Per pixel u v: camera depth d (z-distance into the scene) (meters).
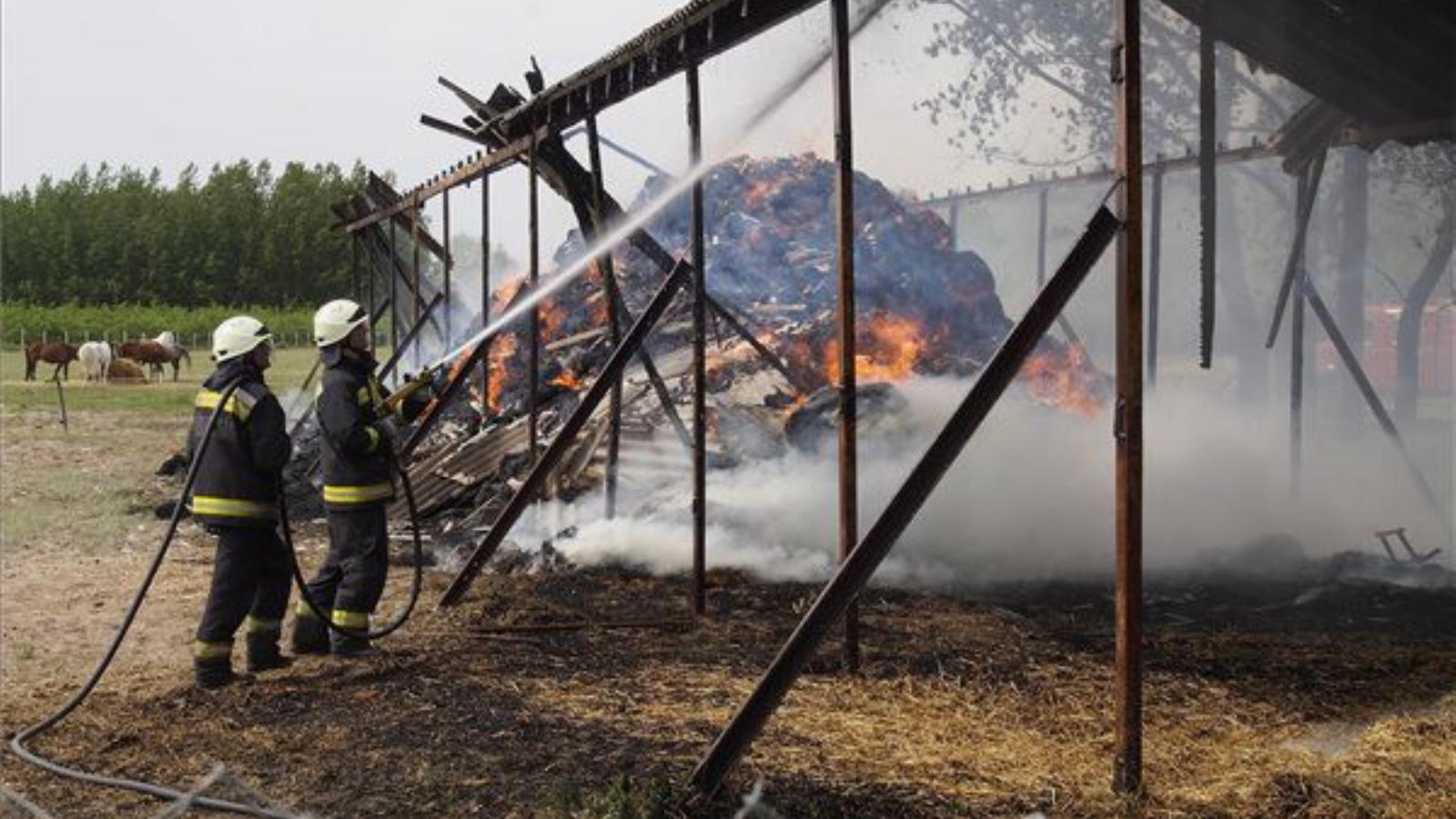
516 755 4.93
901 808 4.16
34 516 12.08
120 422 22.98
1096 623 7.16
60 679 6.45
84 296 105.06
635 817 4.16
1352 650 6.42
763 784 4.37
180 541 10.82
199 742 5.35
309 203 110.81
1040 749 4.89
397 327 18.58
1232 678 5.89
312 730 5.44
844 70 5.94
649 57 7.87
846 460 5.95
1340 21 8.52
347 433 6.69
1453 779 4.18
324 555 10.08
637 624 7.28
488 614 7.72
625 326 9.96
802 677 5.99
